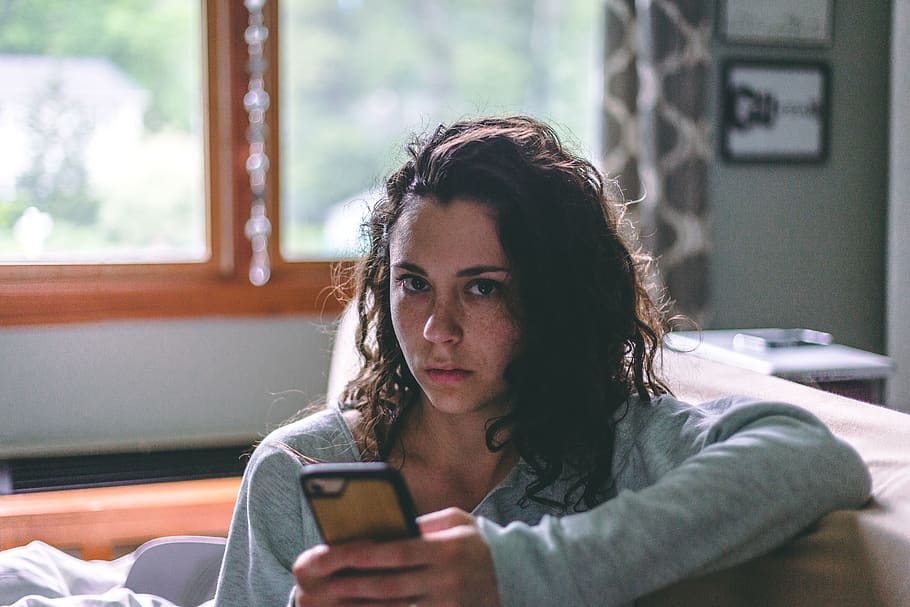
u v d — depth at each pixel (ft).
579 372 2.87
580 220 2.86
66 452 7.20
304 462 2.97
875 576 2.30
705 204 8.43
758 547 2.39
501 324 2.68
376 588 2.07
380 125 13.78
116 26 7.74
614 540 2.19
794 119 9.00
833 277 9.26
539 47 10.97
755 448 2.41
